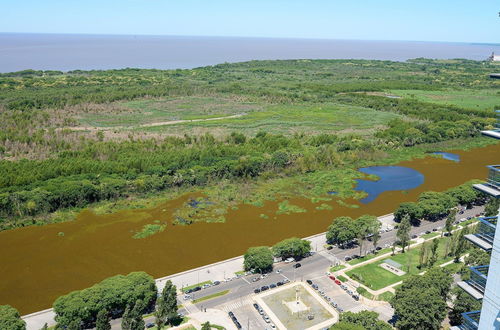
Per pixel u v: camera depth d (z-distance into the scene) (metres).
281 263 115.25
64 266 113.56
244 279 106.94
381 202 162.00
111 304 89.81
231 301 97.31
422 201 145.50
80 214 145.50
